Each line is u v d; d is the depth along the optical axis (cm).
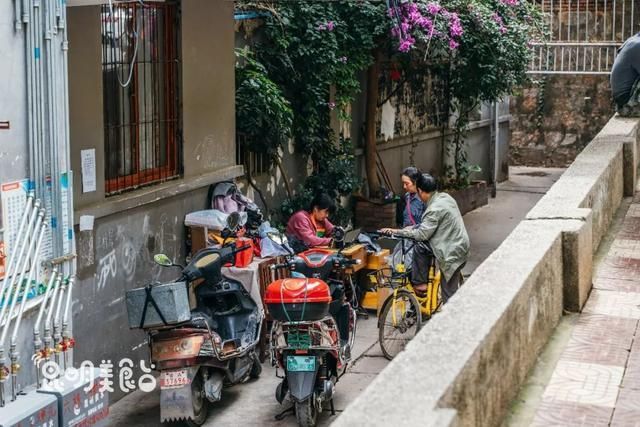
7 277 675
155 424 866
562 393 530
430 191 1018
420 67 1619
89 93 877
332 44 1298
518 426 489
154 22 996
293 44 1295
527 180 2144
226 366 870
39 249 701
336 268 919
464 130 1862
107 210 898
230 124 1132
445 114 1855
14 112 691
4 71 679
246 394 932
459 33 1413
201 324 841
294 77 1307
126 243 940
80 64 862
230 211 1094
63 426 679
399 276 1024
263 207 1284
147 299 810
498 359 476
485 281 530
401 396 375
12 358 659
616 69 1362
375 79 1502
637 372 561
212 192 1096
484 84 1590
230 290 900
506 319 488
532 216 705
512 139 2283
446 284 1012
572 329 637
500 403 487
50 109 721
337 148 1434
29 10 697
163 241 1006
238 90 1206
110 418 879
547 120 2252
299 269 913
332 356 865
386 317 1012
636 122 1270
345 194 1401
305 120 1324
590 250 725
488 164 2036
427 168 1806
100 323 902
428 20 1365
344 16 1351
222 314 902
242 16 1234
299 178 1370
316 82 1314
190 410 818
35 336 700
